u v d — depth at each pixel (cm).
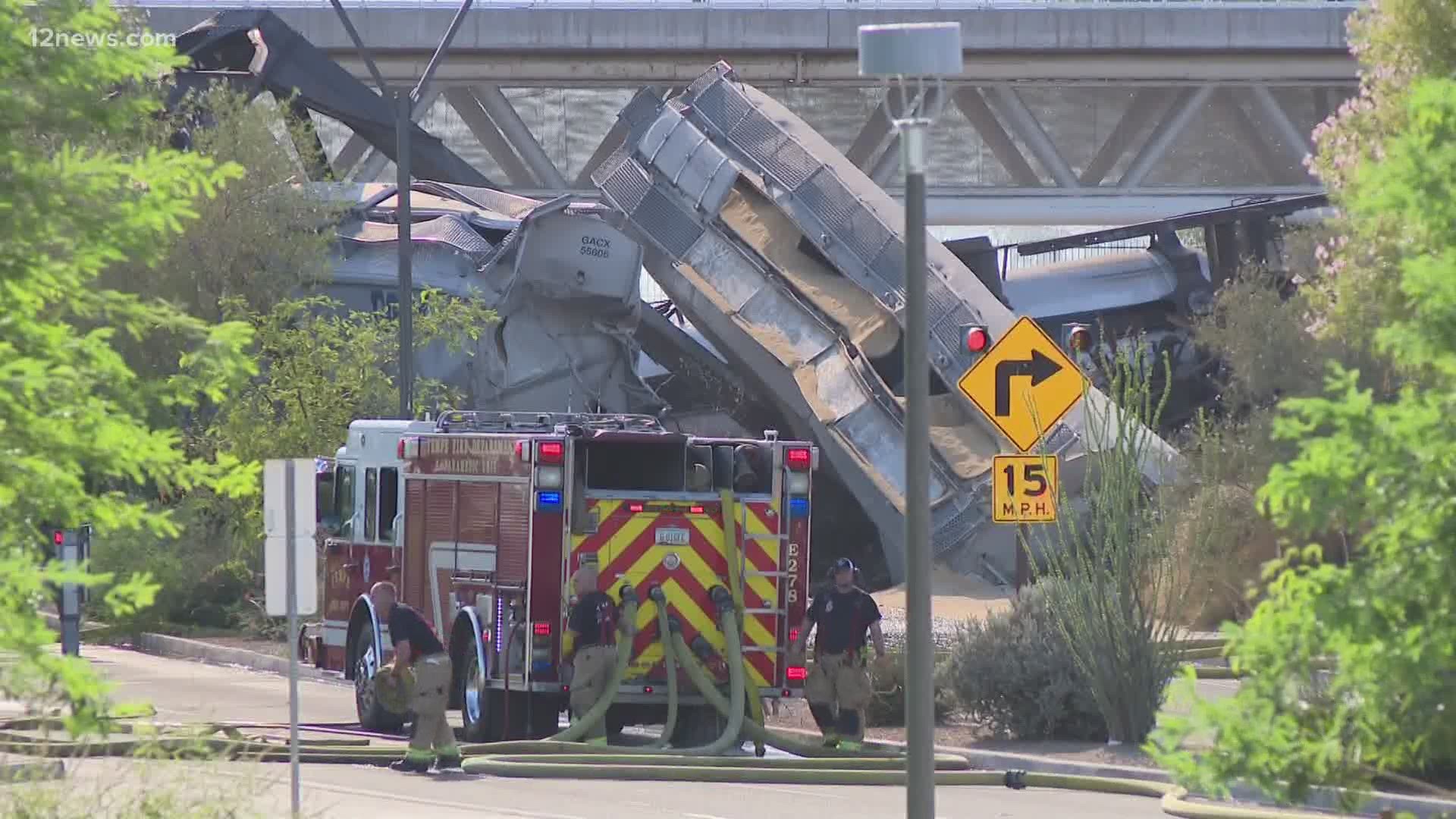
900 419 15212
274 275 14450
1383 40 11181
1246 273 16475
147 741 3800
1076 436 13300
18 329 3198
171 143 15125
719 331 16288
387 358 13600
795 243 16212
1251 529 10706
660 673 7200
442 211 15525
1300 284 12562
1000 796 6256
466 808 5678
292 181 14838
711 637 7250
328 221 14925
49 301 3456
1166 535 7750
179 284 13988
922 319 3650
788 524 7319
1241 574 10281
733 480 7300
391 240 15250
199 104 15262
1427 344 2795
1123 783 6359
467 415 7906
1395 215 2906
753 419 17775
